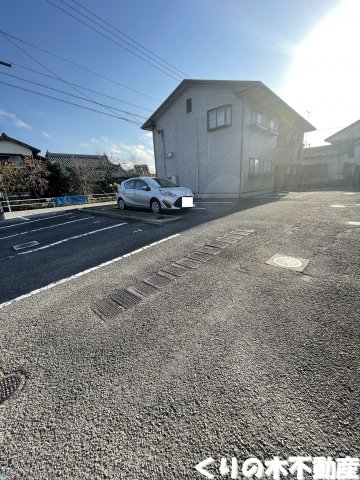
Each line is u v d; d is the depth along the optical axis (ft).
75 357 5.27
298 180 61.57
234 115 35.60
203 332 5.82
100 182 71.46
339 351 4.94
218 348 5.25
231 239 13.21
